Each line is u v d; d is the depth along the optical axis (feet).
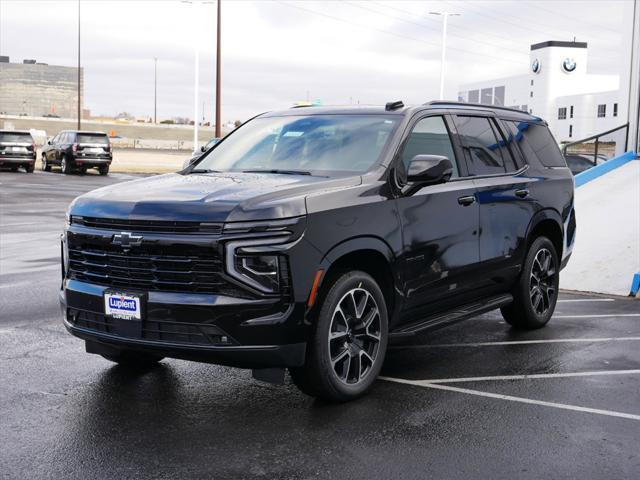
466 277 20.31
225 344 15.07
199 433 14.92
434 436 14.88
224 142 21.44
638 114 59.52
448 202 19.40
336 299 16.07
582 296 30.63
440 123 20.40
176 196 16.06
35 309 26.18
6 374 18.71
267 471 13.15
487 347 22.16
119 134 504.02
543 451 14.17
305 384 16.22
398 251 17.66
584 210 42.78
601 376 19.21
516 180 22.61
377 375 17.84
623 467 13.48
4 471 13.07
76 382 18.16
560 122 363.35
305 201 15.70
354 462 13.57
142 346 15.62
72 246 16.81
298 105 22.48
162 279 15.43
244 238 14.98
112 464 13.39
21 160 121.90
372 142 18.75
